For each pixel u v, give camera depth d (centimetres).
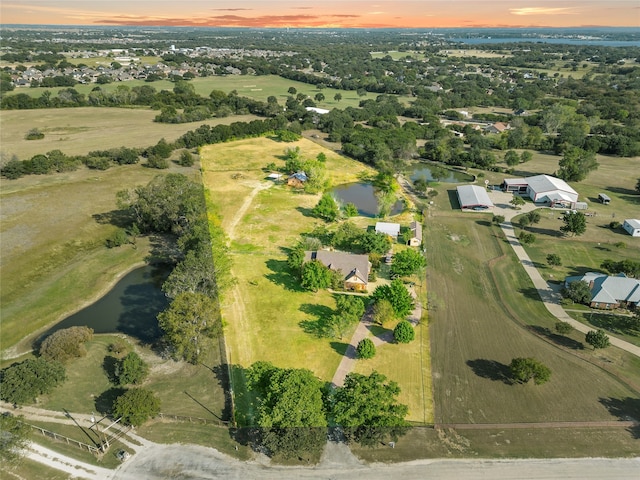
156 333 7419
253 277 8875
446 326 7556
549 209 12438
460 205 12669
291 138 18488
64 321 7706
